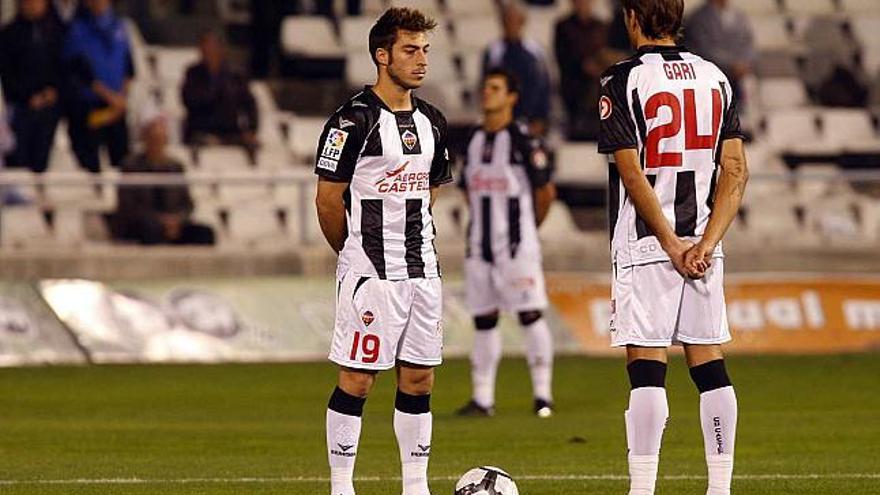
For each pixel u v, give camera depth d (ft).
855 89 292.20
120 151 238.89
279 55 280.31
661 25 88.89
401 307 90.84
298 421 150.71
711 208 88.74
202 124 248.52
